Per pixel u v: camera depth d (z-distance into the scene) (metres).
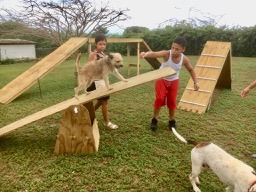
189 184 3.61
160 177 3.74
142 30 28.50
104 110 5.50
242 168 2.84
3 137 5.18
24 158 4.33
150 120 6.13
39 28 23.78
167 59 5.02
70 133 4.38
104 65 4.49
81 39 10.20
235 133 5.39
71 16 23.81
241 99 8.02
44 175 3.81
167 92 5.28
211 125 5.85
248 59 19.62
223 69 8.83
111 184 3.60
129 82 4.65
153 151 4.52
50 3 22.61
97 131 5.06
